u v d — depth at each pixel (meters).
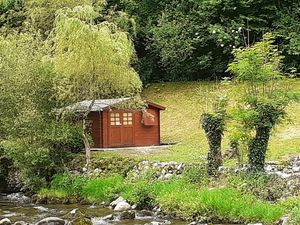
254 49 22.95
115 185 25.72
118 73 28.67
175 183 23.45
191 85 49.09
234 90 23.34
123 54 28.53
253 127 22.62
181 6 51.09
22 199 27.80
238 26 47.16
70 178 27.44
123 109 34.06
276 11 48.06
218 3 47.84
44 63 29.97
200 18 49.81
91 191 26.22
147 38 52.03
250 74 22.80
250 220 19.14
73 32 27.52
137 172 26.88
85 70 27.97
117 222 20.55
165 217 21.23
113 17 45.34
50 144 28.91
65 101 29.19
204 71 51.28
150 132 36.41
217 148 23.61
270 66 22.81
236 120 22.91
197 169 24.09
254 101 22.72
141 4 53.66
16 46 33.34
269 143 30.81
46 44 31.48
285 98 22.77
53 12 45.94
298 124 34.72
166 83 51.44
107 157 29.42
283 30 47.19
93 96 29.03
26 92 29.80
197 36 49.00
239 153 24.39
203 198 20.73
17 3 51.41
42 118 28.97
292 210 18.20
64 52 28.33
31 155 27.89
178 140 37.94
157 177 25.56
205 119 23.70
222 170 23.14
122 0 52.69
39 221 20.42
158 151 32.56
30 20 47.38
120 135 35.41
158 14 52.72
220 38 46.53
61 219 20.42
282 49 46.25
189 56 50.16
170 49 48.66
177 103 45.50
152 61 53.16
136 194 23.50
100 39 27.73
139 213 21.77
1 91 30.25
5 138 29.91
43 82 29.67
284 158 26.28
